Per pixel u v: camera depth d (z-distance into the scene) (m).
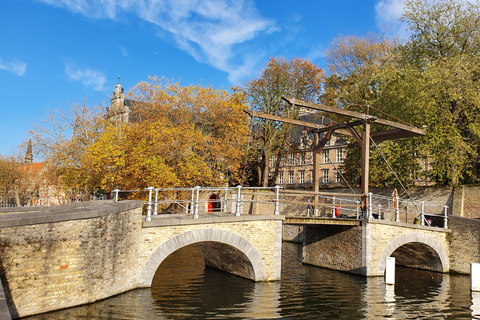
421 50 25.97
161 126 22.78
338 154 42.38
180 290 12.34
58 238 8.97
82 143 27.17
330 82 32.00
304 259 19.91
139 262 11.84
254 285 13.34
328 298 12.41
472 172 24.30
